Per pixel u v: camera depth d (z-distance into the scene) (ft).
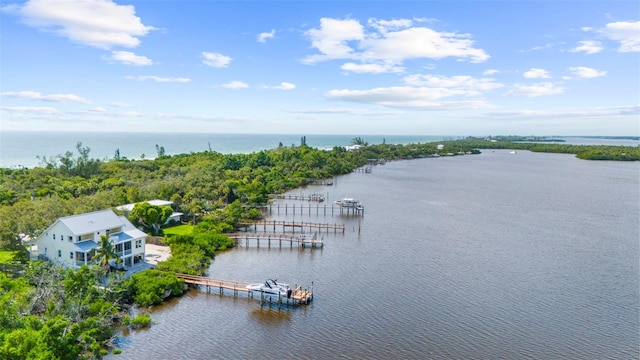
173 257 208.64
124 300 168.76
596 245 254.68
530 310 164.86
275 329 150.92
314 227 297.94
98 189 356.38
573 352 135.33
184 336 145.28
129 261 202.08
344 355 134.41
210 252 234.38
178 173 457.27
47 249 194.80
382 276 202.18
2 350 97.96
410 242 261.85
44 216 223.51
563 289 185.57
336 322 155.84
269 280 181.68
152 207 261.03
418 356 133.69
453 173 652.89
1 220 208.64
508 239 268.41
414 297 177.27
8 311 117.50
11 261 197.36
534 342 141.38
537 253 238.48
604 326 152.25
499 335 146.00
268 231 290.97
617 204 394.73
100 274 168.76
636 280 196.65
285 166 584.81
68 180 404.57
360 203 389.19
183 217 304.91
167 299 175.63
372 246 253.65
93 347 118.11
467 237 273.54
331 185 516.73
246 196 375.25
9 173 442.91
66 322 107.45
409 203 396.78
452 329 150.20
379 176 611.88
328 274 205.26
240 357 132.98
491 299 175.01
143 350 135.85
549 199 421.18
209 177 393.70
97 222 198.90
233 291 183.52
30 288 144.77
